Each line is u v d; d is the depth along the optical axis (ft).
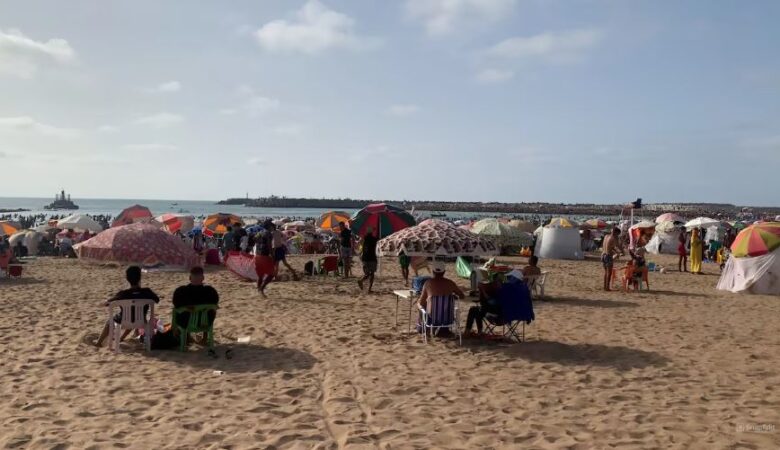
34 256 82.79
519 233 72.13
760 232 48.85
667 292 47.78
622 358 23.77
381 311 34.81
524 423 16.17
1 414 16.43
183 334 23.99
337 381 20.15
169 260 50.96
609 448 14.38
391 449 14.28
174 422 16.01
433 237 27.17
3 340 25.57
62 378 20.10
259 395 18.57
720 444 14.61
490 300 26.94
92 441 14.53
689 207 595.47
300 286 46.19
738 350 25.35
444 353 24.38
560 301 40.93
